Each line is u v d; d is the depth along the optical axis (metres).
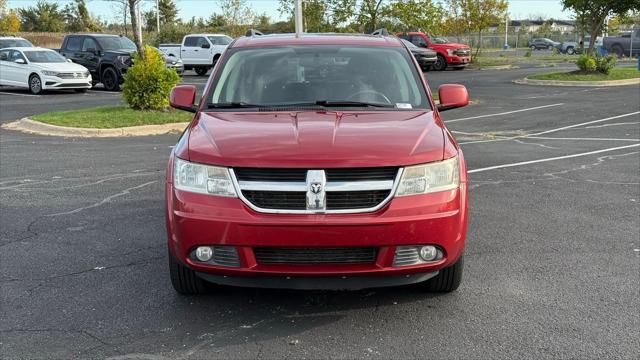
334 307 4.52
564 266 5.34
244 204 3.99
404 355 3.80
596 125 14.48
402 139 4.23
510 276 5.11
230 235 3.96
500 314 4.39
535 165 9.77
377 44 5.87
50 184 8.56
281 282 4.08
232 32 51.16
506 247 5.85
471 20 40.53
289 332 4.12
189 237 4.06
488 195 7.84
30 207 7.35
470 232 6.32
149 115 15.09
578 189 8.16
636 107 17.64
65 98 21.66
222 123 4.61
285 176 3.98
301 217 3.92
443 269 4.52
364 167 3.97
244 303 4.61
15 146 11.90
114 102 19.92
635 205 7.35
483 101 19.98
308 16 24.34
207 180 4.08
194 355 3.81
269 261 4.04
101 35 25.98
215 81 5.40
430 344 3.94
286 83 5.29
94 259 5.57
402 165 4.02
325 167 3.95
